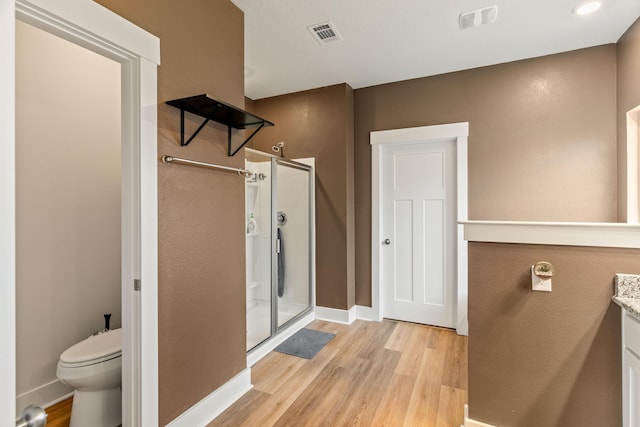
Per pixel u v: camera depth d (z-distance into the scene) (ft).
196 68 5.96
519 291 5.26
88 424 5.75
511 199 9.73
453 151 10.77
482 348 5.50
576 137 9.04
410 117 11.00
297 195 11.32
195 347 5.94
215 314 6.42
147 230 5.00
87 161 7.66
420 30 8.00
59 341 7.07
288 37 8.30
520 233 5.20
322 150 11.64
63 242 7.18
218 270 6.50
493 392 5.44
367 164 11.70
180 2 5.65
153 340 5.09
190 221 5.86
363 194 11.80
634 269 4.67
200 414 5.98
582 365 4.95
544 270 5.06
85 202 7.63
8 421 1.83
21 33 6.52
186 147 5.78
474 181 10.15
